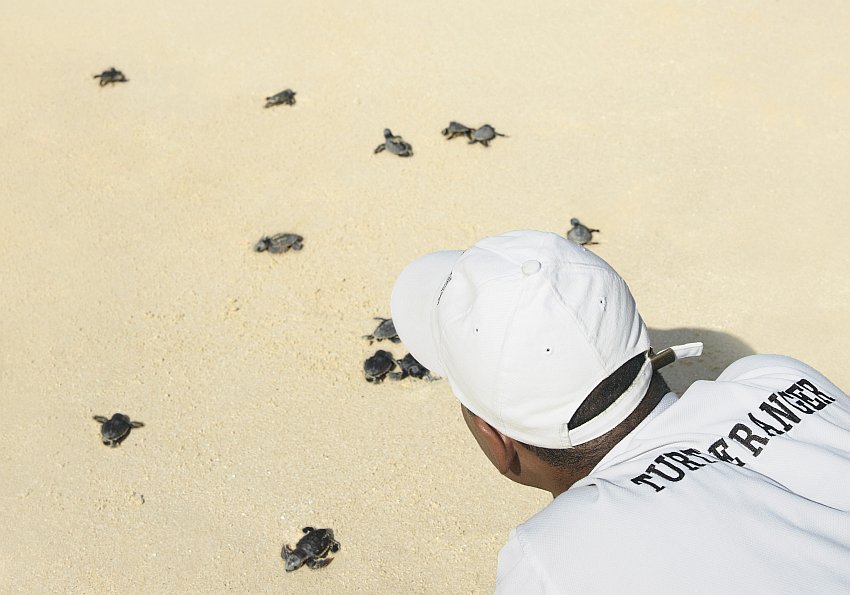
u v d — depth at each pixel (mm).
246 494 4035
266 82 7262
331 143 6484
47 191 6195
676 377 4355
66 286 5371
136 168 6371
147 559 3789
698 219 5414
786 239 5191
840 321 4617
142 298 5238
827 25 7176
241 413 4453
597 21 7637
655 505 1362
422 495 3947
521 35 7562
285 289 5223
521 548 1420
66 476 4203
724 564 1286
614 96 6680
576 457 1578
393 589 3559
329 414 4406
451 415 4344
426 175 6062
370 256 5414
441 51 7461
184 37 7973
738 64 6863
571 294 1504
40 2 8750
